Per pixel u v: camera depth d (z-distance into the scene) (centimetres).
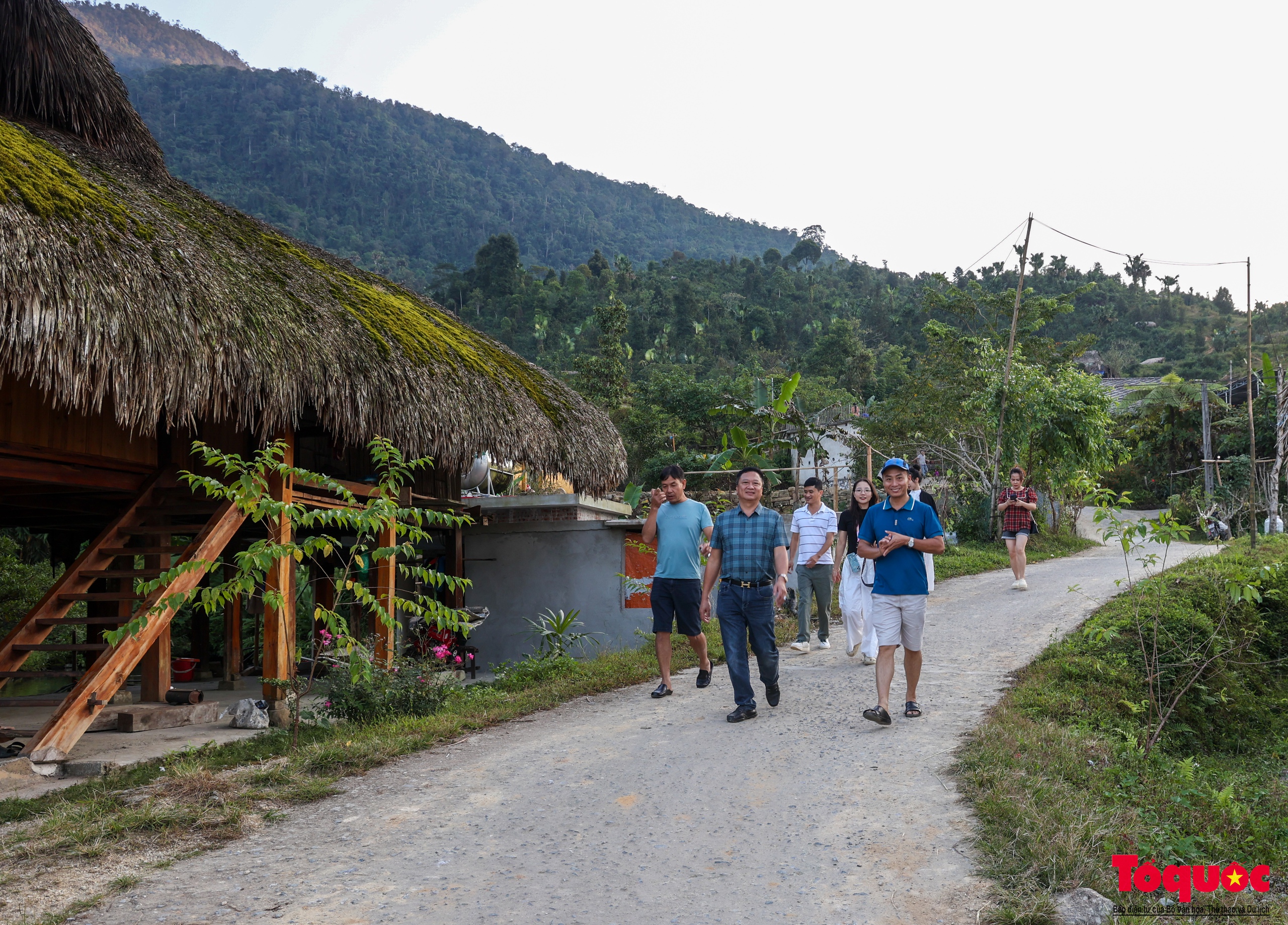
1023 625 968
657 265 14538
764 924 297
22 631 660
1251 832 466
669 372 7725
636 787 452
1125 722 661
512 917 307
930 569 735
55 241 541
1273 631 1080
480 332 1196
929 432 2403
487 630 1140
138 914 312
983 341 2281
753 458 1866
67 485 732
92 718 576
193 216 771
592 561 1130
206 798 446
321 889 334
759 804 419
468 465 879
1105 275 12138
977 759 459
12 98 814
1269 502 2269
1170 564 1400
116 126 878
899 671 757
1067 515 2366
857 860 347
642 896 322
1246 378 3108
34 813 451
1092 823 375
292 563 744
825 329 10931
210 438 802
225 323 627
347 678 678
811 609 1002
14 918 309
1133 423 3359
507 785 466
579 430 1087
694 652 906
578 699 719
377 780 486
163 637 752
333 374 701
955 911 299
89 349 532
